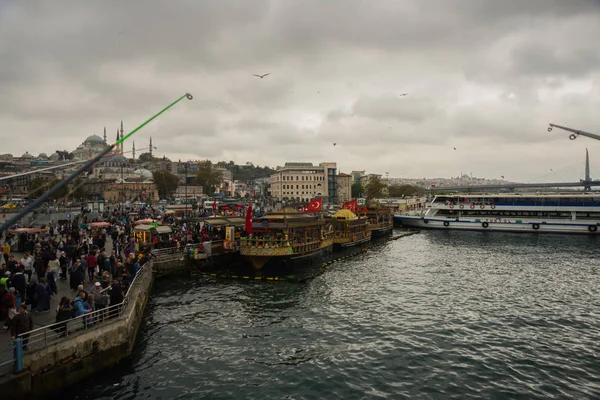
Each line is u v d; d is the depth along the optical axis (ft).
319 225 157.79
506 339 77.56
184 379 60.34
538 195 269.03
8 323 57.57
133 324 70.85
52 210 202.08
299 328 81.97
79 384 56.49
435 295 108.17
